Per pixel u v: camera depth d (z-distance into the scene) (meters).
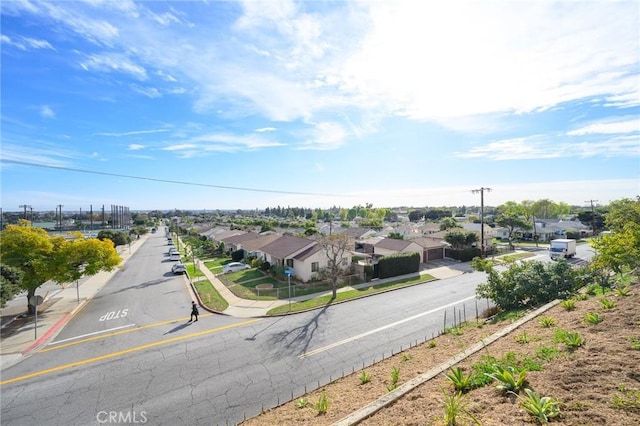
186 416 8.55
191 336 14.50
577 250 42.28
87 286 26.08
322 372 10.64
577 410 4.36
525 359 6.30
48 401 9.49
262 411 8.22
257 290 22.16
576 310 9.39
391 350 12.26
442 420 4.67
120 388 10.09
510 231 51.75
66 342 14.09
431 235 50.22
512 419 4.38
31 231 18.02
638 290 10.17
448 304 18.81
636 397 4.38
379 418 5.19
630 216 24.00
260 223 84.25
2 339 14.33
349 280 25.36
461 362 7.23
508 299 14.12
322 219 132.25
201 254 46.62
